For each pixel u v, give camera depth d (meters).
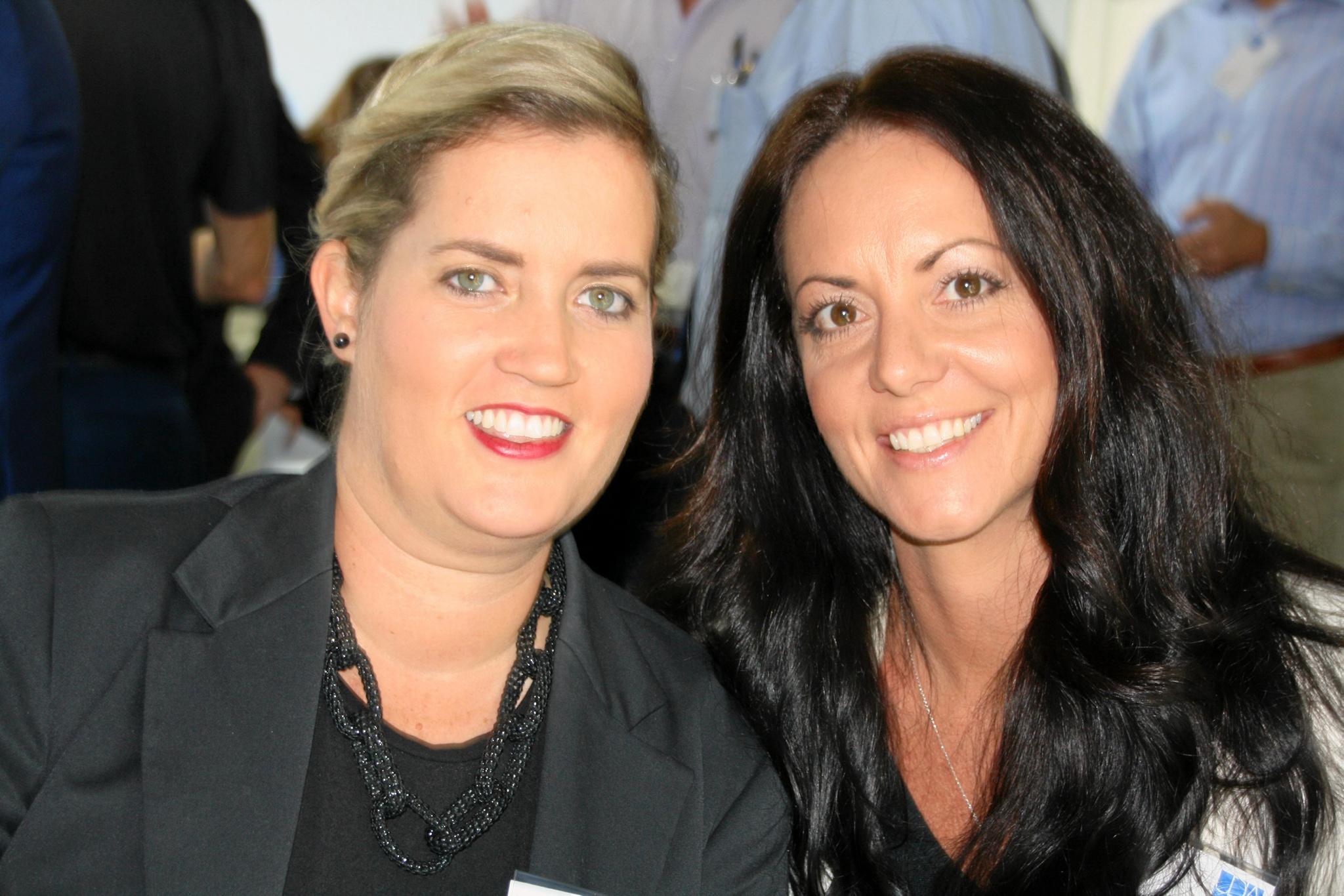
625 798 1.67
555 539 1.74
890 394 1.79
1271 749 1.79
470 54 1.54
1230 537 2.00
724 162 3.06
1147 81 3.43
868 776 1.96
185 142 2.81
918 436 1.80
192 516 1.67
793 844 1.94
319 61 3.02
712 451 2.17
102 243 2.71
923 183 1.78
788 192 1.93
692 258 3.02
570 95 1.50
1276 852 1.77
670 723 1.77
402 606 1.61
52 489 2.66
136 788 1.46
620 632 1.83
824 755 1.97
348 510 1.63
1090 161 1.85
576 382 1.52
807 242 1.86
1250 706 1.81
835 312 1.87
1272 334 3.42
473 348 1.48
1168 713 1.81
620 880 1.62
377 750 1.54
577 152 1.51
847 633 2.04
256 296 3.01
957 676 2.04
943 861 1.95
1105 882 1.78
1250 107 3.41
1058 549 1.87
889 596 2.13
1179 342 1.93
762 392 2.09
